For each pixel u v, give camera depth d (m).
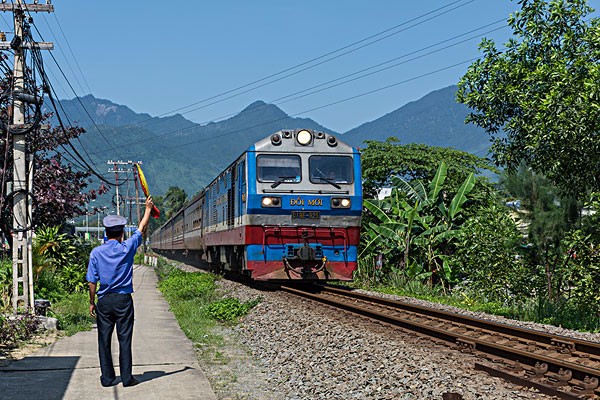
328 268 16.22
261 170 16.20
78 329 11.27
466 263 19.84
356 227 16.53
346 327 10.31
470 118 15.12
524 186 17.89
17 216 11.45
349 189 16.50
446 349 8.73
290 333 10.60
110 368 6.97
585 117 11.75
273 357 9.09
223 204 20.95
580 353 7.74
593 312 14.03
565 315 13.66
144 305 16.47
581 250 14.46
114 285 6.88
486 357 7.94
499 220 18.38
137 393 6.66
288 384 7.43
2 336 9.45
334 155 16.64
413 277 21.59
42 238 17.73
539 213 17.41
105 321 6.93
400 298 16.62
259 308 13.95
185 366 8.19
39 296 15.06
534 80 13.32
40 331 10.69
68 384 7.01
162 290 21.23
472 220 19.25
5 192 12.39
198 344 10.21
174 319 13.45
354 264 16.42
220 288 19.98
